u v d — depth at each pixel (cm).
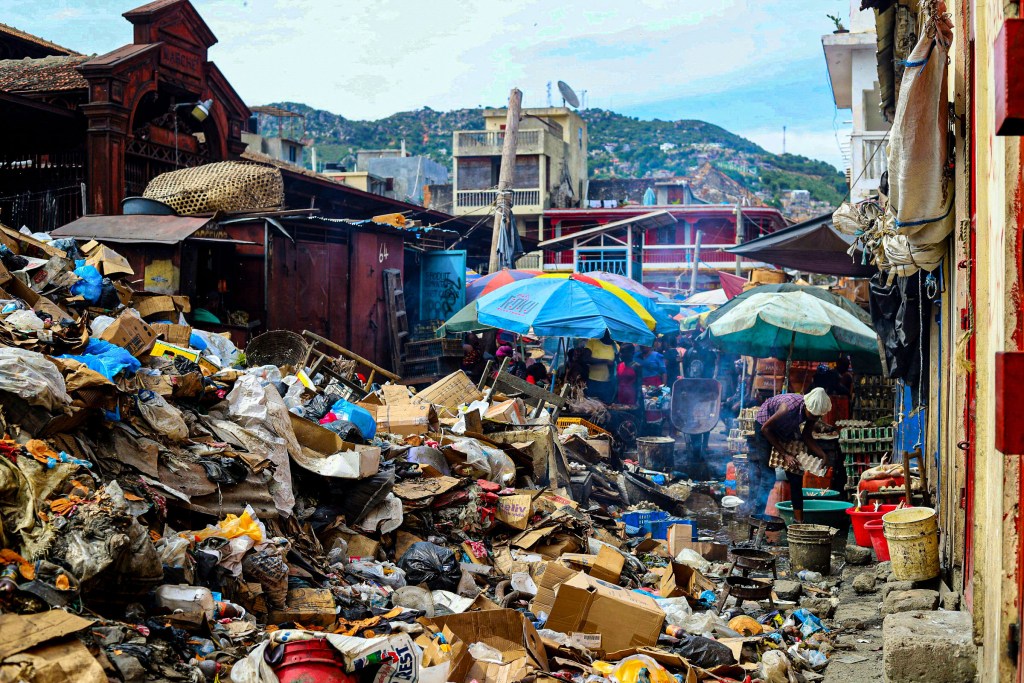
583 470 1179
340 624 553
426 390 1221
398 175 5919
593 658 611
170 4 1764
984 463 491
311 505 708
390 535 732
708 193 7269
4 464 440
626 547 949
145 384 680
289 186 2066
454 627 574
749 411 1584
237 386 747
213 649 454
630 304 1745
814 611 795
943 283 755
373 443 849
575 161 5806
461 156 5175
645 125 18838
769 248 1377
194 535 550
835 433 1330
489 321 1582
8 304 654
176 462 600
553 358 1877
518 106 2125
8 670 344
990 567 452
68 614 384
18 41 2228
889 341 1073
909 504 838
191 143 1889
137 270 1266
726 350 1780
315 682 397
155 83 1734
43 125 1688
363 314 1752
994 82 268
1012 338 379
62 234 1290
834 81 2739
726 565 909
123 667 392
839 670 643
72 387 546
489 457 943
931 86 578
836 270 1528
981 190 493
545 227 5003
